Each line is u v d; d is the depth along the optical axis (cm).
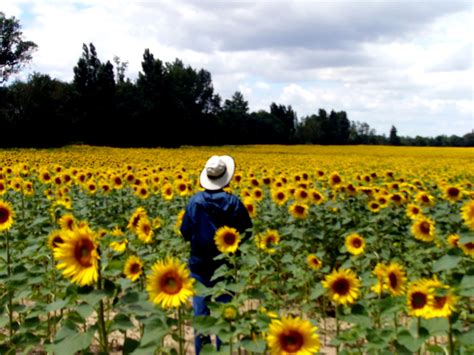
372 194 984
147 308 307
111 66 8156
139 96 8669
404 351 338
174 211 962
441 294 331
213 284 491
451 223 791
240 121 10850
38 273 468
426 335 330
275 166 2473
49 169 1648
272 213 893
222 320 342
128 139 8238
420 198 873
